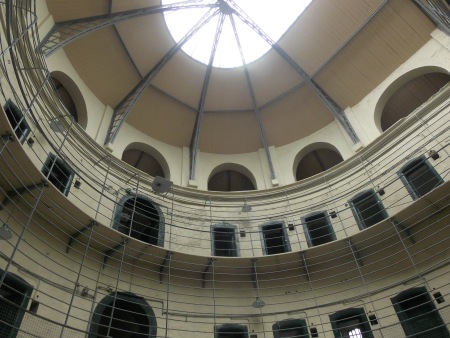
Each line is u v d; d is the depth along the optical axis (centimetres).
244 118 1351
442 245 833
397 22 1114
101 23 1052
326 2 1159
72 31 1036
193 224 1098
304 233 1065
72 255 810
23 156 634
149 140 1270
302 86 1292
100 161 1027
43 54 880
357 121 1189
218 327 899
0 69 674
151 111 1270
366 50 1179
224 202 1181
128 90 1230
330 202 1086
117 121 1175
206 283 970
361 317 865
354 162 1105
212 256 942
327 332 869
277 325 907
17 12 679
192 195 1171
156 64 1243
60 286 740
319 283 954
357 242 914
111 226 952
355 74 1214
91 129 1088
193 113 1328
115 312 931
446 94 979
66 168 902
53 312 715
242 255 1055
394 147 1044
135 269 911
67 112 938
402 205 942
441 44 1054
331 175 1136
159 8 1127
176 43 1245
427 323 784
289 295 952
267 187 1238
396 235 900
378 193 1011
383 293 869
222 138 1350
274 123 1331
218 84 1332
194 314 904
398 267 880
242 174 1399
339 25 1181
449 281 789
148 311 866
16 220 659
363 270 923
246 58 1317
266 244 1102
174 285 941
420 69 1096
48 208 730
